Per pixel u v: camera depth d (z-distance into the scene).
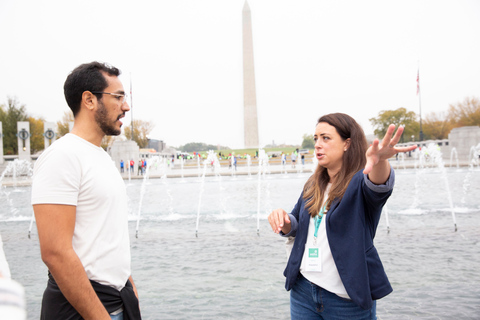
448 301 3.90
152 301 4.19
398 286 4.41
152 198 15.00
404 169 28.92
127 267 1.96
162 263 5.71
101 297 1.80
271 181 21.98
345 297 2.04
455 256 5.57
